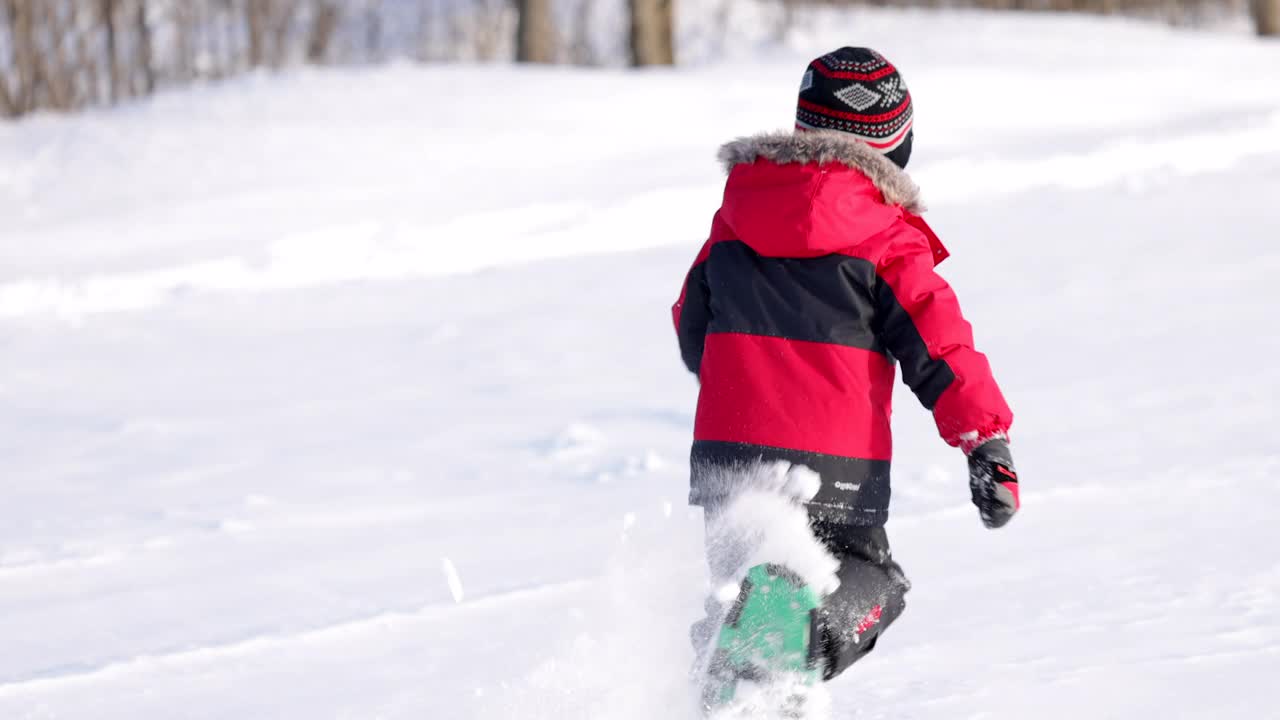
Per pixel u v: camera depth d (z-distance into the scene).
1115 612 7.12
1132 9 76.94
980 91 39.00
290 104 37.16
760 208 5.26
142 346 18.22
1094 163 27.44
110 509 10.88
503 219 25.73
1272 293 15.83
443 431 12.88
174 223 26.83
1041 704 6.05
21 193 30.31
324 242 24.67
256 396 15.02
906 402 12.50
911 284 5.10
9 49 59.22
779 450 5.15
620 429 12.45
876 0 71.75
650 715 5.47
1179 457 10.08
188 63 62.56
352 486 11.17
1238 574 7.55
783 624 5.01
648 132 34.88
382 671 7.10
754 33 64.50
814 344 5.20
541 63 50.62
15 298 21.67
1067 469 9.98
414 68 41.84
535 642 7.30
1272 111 31.84
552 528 9.59
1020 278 17.91
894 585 5.30
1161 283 16.88
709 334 5.46
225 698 6.90
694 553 6.26
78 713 6.82
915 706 6.08
